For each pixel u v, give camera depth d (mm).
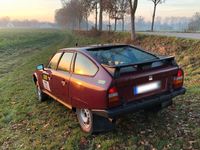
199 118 5449
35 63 18484
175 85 5133
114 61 5070
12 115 7156
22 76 13562
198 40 14188
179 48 14703
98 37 38125
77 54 5531
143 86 4660
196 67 11031
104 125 4977
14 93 9828
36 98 8617
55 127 5906
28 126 6227
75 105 5332
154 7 43406
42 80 7348
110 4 36062
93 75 4773
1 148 5316
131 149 4504
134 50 5707
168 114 5820
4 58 23844
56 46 34406
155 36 20375
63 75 5777
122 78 4387
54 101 7973
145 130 5141
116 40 28516
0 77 14461
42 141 5289
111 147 4656
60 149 4875
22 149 5082
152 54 5598
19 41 46125
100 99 4430
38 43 43469
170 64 5141
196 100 6609
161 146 4492
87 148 4770
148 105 4680
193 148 4336
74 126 5770
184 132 4891
